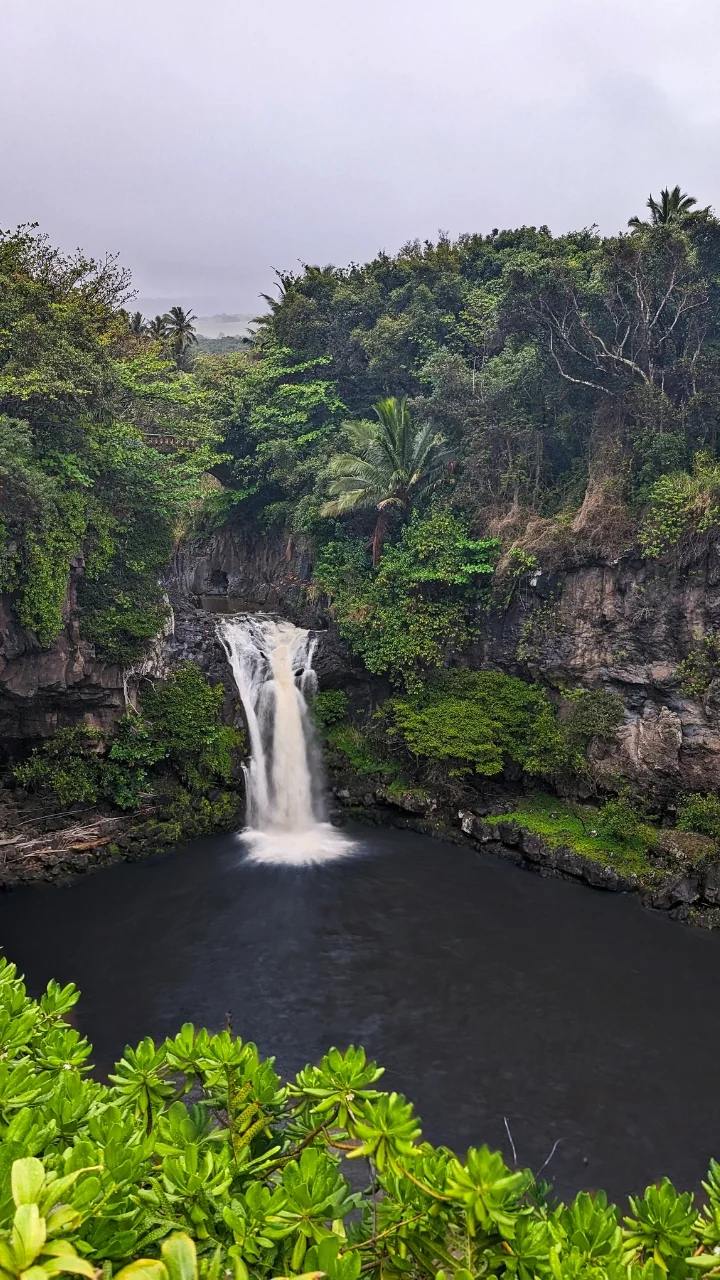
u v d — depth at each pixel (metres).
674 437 24.14
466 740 26.09
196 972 17.59
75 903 21.03
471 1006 16.31
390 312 38.03
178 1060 5.20
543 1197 5.15
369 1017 15.90
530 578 26.03
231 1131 4.67
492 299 35.06
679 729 22.80
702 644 22.41
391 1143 4.21
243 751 27.84
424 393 36.50
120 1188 3.79
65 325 24.89
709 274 25.83
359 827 27.27
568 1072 14.27
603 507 24.55
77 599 24.86
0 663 22.33
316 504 33.19
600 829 23.75
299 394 37.78
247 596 40.69
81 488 24.77
